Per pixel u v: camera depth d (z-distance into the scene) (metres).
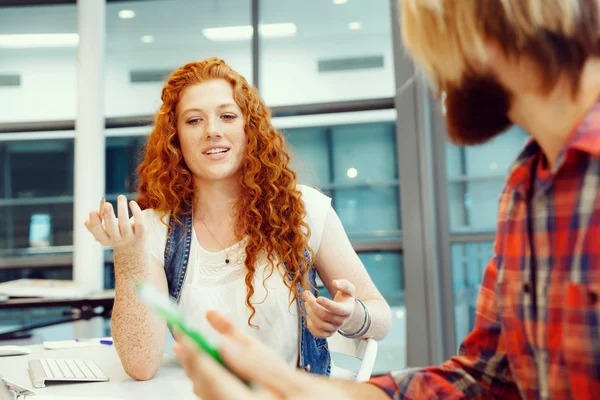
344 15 4.07
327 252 1.68
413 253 3.62
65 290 3.10
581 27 0.60
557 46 0.60
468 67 0.63
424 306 3.58
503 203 0.81
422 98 3.63
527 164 0.74
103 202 1.29
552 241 0.68
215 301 1.52
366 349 1.39
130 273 1.35
